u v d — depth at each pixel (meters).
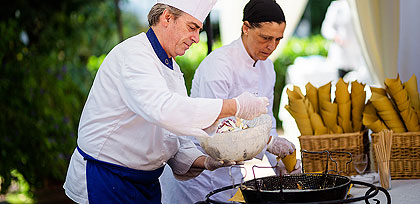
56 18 7.67
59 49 7.75
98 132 2.43
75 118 7.62
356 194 2.71
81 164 2.53
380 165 2.80
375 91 3.22
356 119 3.14
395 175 3.06
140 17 11.36
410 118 3.04
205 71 3.19
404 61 3.96
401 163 3.05
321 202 1.87
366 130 3.21
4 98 7.11
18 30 7.22
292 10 6.54
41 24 7.60
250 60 3.23
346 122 3.10
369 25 3.91
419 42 3.86
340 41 8.85
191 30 2.34
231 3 6.87
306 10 17.28
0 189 7.26
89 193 2.47
